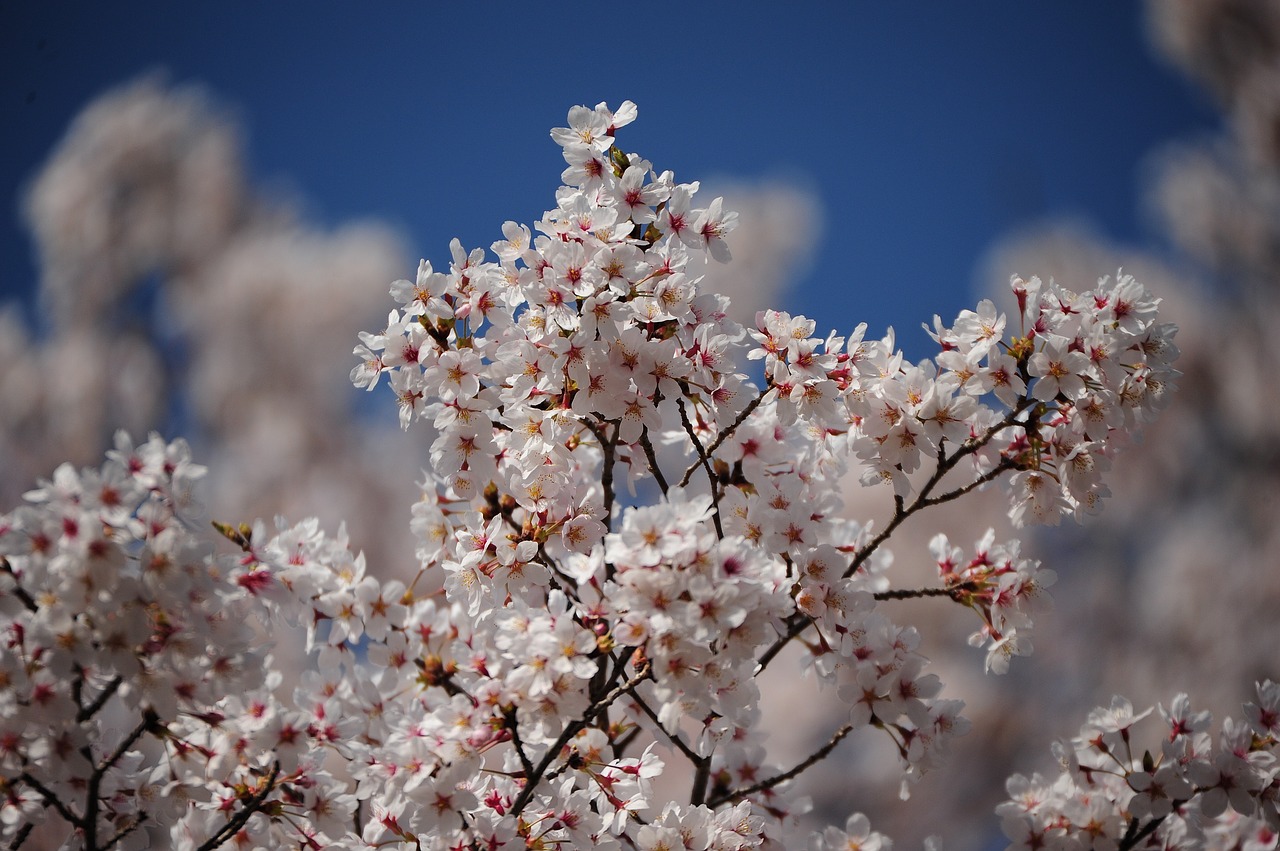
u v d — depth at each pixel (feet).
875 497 24.77
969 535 25.03
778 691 24.23
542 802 8.73
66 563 8.25
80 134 31.22
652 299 8.68
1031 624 8.89
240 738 8.68
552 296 8.66
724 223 8.78
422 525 8.99
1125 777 8.83
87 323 29.12
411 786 8.57
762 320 8.80
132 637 8.29
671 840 8.64
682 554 8.37
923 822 23.88
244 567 8.50
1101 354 8.66
